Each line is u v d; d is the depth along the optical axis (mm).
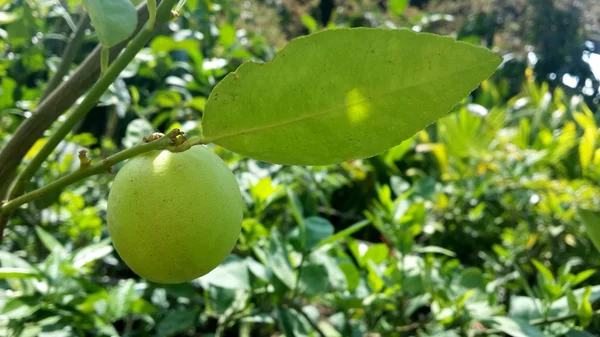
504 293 526
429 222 637
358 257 414
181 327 351
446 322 353
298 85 140
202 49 720
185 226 153
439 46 129
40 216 494
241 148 150
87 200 585
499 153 717
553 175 747
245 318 358
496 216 674
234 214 163
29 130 206
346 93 139
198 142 151
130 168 162
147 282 374
